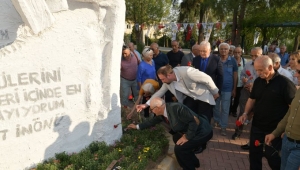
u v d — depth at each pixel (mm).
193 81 4043
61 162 3488
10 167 3205
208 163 4344
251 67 5199
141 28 23094
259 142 3422
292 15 18625
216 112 5898
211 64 4746
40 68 3211
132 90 6320
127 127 4539
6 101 3033
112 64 3865
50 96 3359
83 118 3750
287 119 3004
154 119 3992
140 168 3385
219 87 4812
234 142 5219
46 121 3393
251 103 3660
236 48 6348
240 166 4277
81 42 3484
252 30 21141
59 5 3006
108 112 4000
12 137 3160
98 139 3988
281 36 27969
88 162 3418
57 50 3301
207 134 3621
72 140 3701
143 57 5852
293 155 2814
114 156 3598
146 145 4012
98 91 3814
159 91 4270
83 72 3594
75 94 3584
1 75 2951
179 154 3611
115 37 3793
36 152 3381
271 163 3350
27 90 3160
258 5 17688
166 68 4008
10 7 2869
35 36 3092
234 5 16734
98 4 3486
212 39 27047
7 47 2932
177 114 3408
